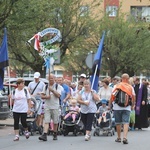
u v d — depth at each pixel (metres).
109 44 57.09
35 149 17.28
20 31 33.84
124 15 60.09
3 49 24.41
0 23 30.19
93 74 24.20
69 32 45.34
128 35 56.81
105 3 69.69
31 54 45.47
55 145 18.47
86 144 18.91
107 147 18.03
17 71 69.12
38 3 31.84
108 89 24.62
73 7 45.47
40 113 22.58
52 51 23.41
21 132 22.45
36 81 23.31
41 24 38.56
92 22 47.81
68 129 22.38
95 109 20.44
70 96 24.50
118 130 19.73
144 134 23.89
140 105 26.62
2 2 29.45
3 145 18.48
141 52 57.28
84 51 57.16
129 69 60.41
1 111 25.56
